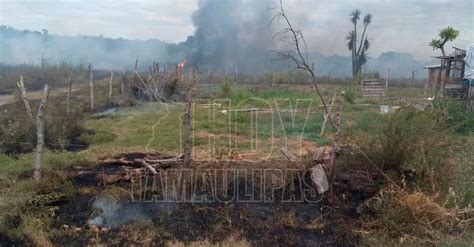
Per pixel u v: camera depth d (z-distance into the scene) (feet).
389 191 18.04
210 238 16.53
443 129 21.16
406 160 19.75
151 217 17.79
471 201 18.53
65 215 17.74
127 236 16.60
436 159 19.45
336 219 17.78
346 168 20.25
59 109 37.52
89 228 17.06
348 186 19.38
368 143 20.83
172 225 17.25
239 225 17.26
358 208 18.28
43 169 20.83
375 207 17.88
